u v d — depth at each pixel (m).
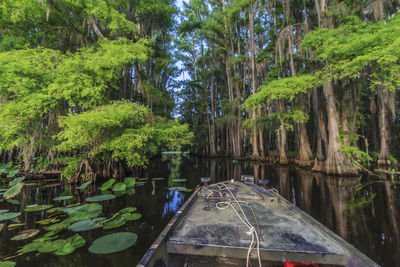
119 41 11.62
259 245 2.23
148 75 16.98
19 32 12.16
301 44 12.55
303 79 12.65
